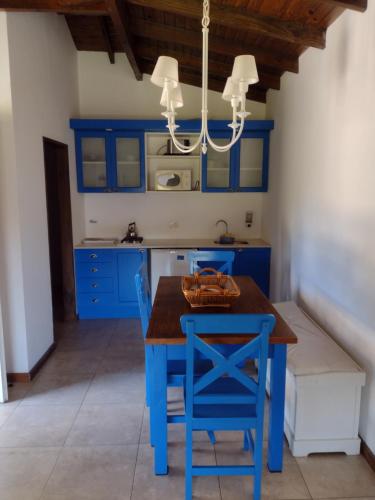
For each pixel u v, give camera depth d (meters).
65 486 1.88
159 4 2.70
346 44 2.29
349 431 2.09
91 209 4.73
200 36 3.41
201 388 1.69
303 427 2.07
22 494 1.84
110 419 2.43
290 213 3.54
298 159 3.27
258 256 4.34
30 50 2.99
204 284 2.37
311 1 2.32
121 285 4.34
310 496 1.82
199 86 4.55
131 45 3.61
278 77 3.90
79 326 4.12
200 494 1.83
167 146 4.52
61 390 2.79
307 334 2.49
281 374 1.88
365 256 2.08
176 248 4.31
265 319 1.59
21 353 2.87
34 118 3.06
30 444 2.19
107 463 2.04
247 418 1.73
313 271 2.91
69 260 4.22
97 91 4.54
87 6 2.66
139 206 4.77
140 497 1.81
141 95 4.55
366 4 2.03
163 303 2.25
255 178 4.49
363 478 1.94
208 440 2.22
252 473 1.74
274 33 2.64
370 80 2.01
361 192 2.12
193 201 4.79
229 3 2.62
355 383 2.03
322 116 2.70
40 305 3.16
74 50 4.32
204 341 1.73
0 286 2.79
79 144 4.25
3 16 2.57
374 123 1.98
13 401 2.64
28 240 2.92
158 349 1.83
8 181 2.70
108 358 3.33
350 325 2.27
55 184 4.98
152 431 2.04
